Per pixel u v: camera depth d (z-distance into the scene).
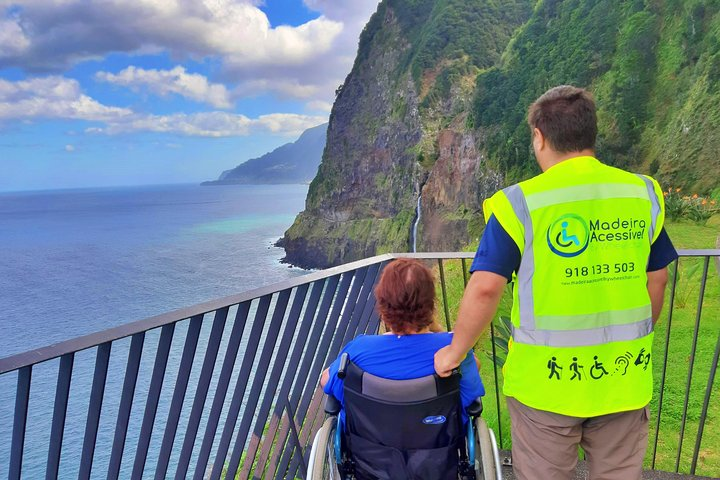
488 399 6.63
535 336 1.76
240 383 2.33
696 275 9.89
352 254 137.00
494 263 1.75
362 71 159.12
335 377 1.99
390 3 161.12
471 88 128.00
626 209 1.77
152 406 1.91
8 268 140.62
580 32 87.19
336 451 1.97
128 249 178.00
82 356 25.84
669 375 6.71
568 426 1.80
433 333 1.98
